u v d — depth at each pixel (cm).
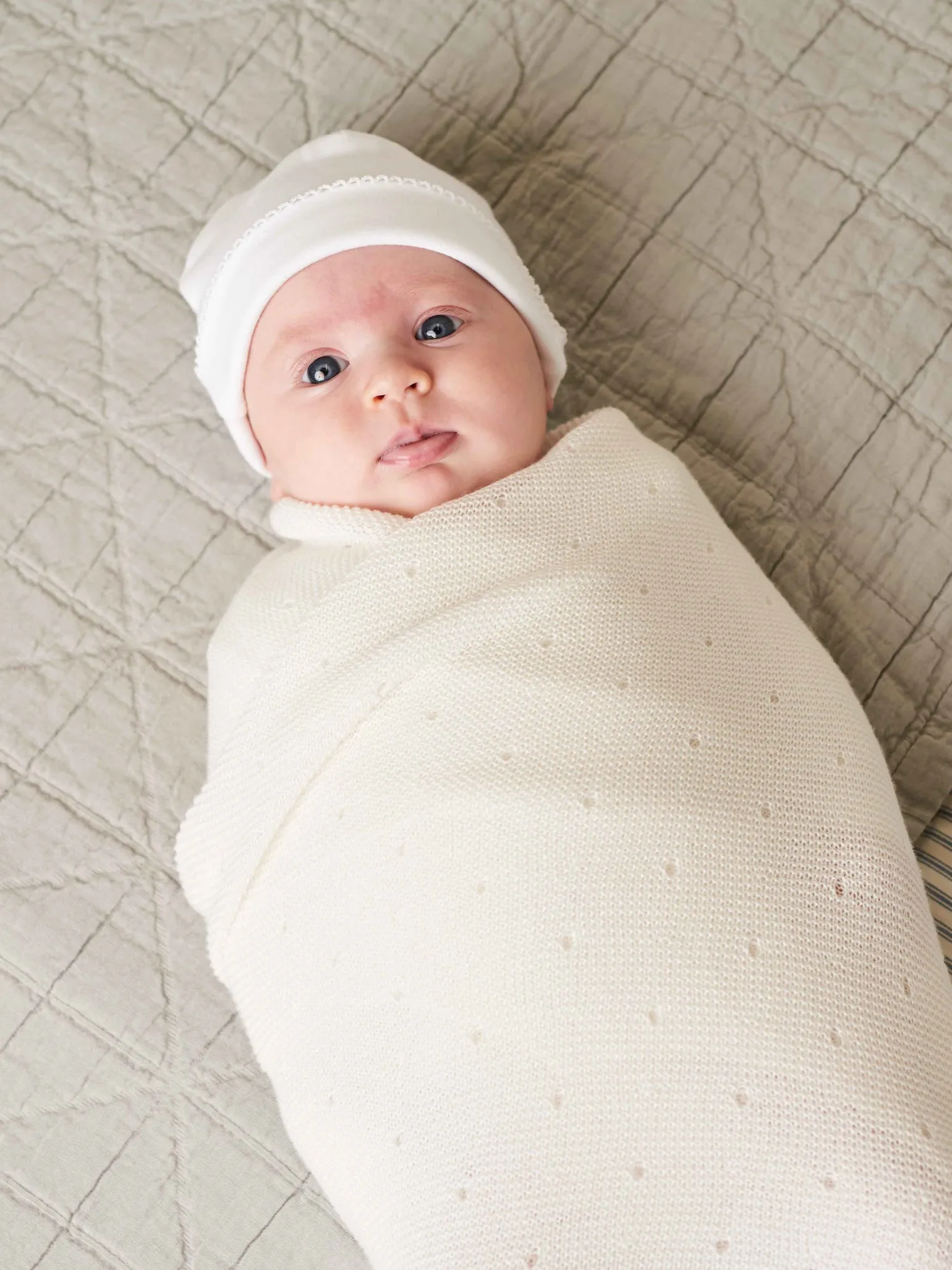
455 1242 76
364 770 85
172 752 112
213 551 113
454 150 112
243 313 97
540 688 82
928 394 109
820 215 111
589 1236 73
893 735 106
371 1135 82
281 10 112
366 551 91
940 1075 77
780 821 80
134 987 111
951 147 110
